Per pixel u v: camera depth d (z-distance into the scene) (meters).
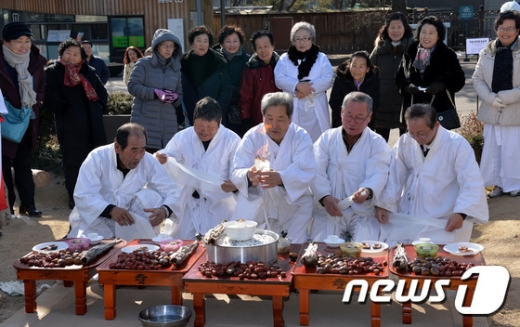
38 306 4.66
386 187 5.43
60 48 7.61
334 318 4.40
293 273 4.13
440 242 5.22
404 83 7.16
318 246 4.71
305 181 5.31
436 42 6.98
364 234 5.37
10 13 22.14
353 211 5.45
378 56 7.71
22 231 6.78
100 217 5.30
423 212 5.47
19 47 6.78
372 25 29.09
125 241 4.93
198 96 7.64
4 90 6.80
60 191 8.60
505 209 7.11
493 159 7.61
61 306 4.67
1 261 5.82
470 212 5.21
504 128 7.50
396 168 5.52
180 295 4.36
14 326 4.36
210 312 4.55
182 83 7.64
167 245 4.59
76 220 5.45
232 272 4.10
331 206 5.38
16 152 7.21
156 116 7.30
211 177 5.73
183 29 22.12
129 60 12.17
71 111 7.58
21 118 6.89
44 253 4.61
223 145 5.86
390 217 5.44
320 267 4.15
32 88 6.97
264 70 7.53
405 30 7.61
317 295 4.83
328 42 29.56
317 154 5.61
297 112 7.30
